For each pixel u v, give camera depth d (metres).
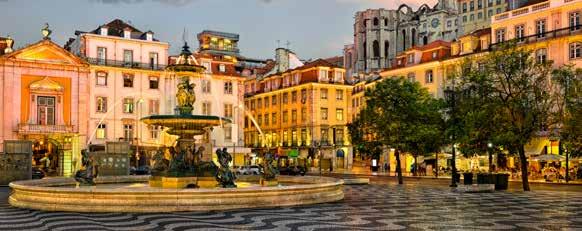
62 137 59.09
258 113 89.62
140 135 63.69
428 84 62.75
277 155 78.25
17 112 57.28
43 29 59.34
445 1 145.50
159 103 65.12
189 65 23.80
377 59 152.38
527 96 31.73
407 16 155.75
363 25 157.50
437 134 37.66
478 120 32.12
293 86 81.31
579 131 32.88
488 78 32.66
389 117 38.56
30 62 57.88
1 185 36.56
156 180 22.77
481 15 132.50
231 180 21.88
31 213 17.84
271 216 16.95
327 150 77.94
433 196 26.00
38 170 42.97
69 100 60.00
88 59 61.69
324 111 79.31
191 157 22.72
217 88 68.81
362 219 16.55
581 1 49.62
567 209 20.00
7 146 37.16
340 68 81.56
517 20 55.00
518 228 14.92
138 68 63.84
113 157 40.72
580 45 49.47
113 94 62.56
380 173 62.72
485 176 31.83
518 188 34.34
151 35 65.88
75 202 18.36
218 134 68.56
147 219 16.20
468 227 15.05
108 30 64.31
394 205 21.16
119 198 18.06
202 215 17.12
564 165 48.16
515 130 31.27
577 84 34.47
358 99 79.31
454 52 61.56
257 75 93.06
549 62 32.78
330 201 22.12
